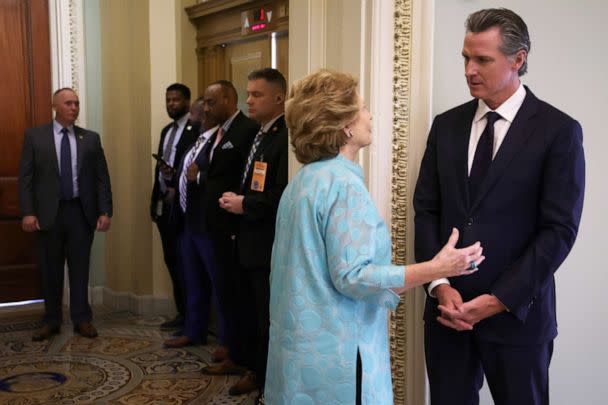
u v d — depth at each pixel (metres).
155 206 4.36
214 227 3.28
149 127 4.66
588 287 2.43
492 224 1.81
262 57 4.14
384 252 1.51
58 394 3.18
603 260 2.42
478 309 1.72
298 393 1.46
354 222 1.43
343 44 2.31
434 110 2.29
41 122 4.92
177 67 4.72
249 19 4.16
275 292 1.56
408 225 2.28
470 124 1.93
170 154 4.34
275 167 2.85
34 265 4.93
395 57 2.25
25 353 3.86
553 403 2.47
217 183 3.30
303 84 1.54
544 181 1.74
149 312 4.79
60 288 4.25
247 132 3.34
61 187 4.14
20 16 4.82
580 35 2.32
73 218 4.18
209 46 4.65
